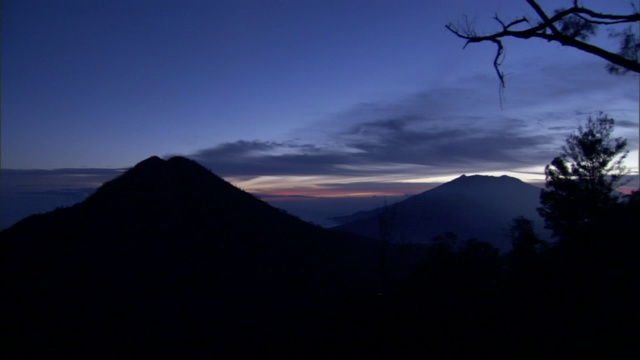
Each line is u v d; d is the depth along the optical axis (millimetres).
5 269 19016
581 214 17781
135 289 17984
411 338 11820
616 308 10117
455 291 14148
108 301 16906
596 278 11977
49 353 13055
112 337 14305
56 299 16750
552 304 11328
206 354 13266
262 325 15594
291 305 18078
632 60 10766
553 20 11188
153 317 16062
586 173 18734
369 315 14219
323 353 12367
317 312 16469
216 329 15242
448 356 10422
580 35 11383
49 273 18719
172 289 18406
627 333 9078
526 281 13383
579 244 14594
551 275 13195
